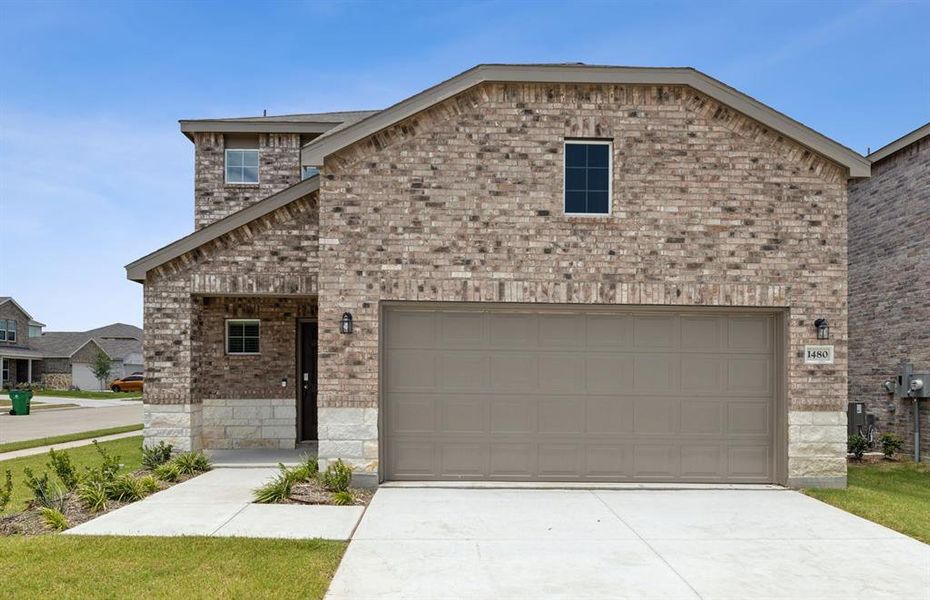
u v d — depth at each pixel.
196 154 16.11
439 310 9.98
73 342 59.91
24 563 6.10
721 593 5.75
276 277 11.61
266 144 16.20
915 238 13.18
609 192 10.01
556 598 5.58
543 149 9.92
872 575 6.23
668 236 9.90
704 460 10.02
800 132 9.86
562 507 8.60
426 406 9.94
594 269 9.86
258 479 10.22
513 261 9.84
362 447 9.64
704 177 9.95
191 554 6.40
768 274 9.91
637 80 9.88
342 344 9.71
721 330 10.09
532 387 9.99
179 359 11.59
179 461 10.69
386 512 8.25
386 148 9.86
